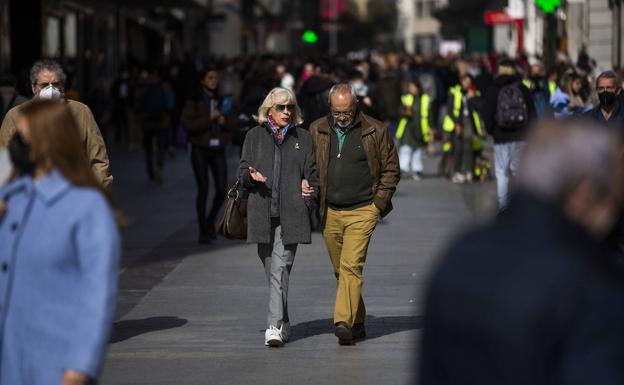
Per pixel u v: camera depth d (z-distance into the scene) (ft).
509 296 16.74
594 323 16.60
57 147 26.16
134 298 62.28
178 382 44.68
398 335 53.06
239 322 55.98
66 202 25.99
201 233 82.28
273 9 604.49
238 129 81.25
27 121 26.40
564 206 17.43
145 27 294.05
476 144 123.95
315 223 90.02
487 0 352.49
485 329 16.75
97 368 25.38
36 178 26.78
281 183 50.08
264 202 50.01
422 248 79.30
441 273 17.38
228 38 436.35
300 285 65.62
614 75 61.87
